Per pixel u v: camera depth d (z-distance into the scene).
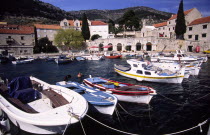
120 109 11.10
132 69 20.00
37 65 35.72
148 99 11.52
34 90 10.34
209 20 47.81
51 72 26.50
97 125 9.04
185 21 57.03
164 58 33.12
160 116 10.16
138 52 54.69
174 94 14.37
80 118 6.86
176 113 10.58
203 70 25.75
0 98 9.38
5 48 51.50
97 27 77.88
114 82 14.52
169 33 62.91
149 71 18.05
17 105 8.57
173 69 21.44
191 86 16.81
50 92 10.39
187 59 31.27
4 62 40.91
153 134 8.16
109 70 27.44
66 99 9.49
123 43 61.06
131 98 11.62
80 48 66.88
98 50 66.75
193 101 12.70
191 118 9.87
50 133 7.31
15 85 10.36
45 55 53.88
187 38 56.59
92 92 11.68
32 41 60.19
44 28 70.94
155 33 65.62
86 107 8.02
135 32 72.88
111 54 48.66
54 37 68.12
